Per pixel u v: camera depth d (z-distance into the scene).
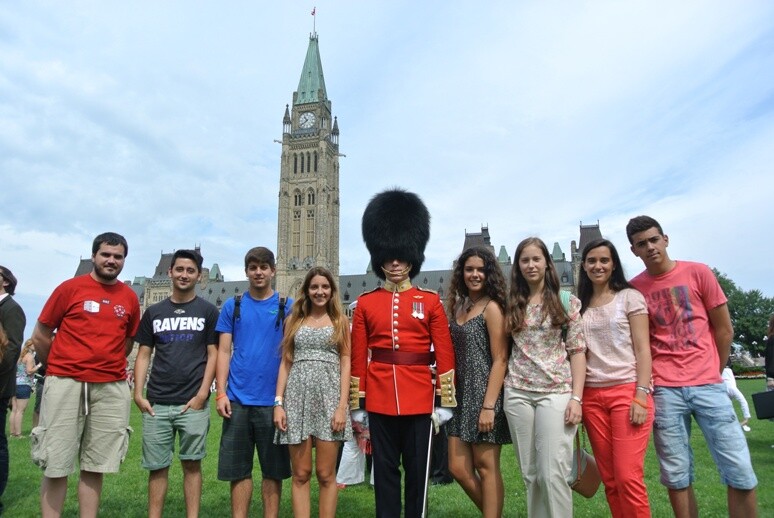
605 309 7.26
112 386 8.02
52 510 7.55
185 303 8.80
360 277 138.88
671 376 7.23
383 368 7.68
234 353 8.49
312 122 137.88
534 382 7.07
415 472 7.41
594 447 7.10
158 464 8.11
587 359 7.26
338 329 7.91
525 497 11.18
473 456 7.62
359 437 10.51
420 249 8.51
